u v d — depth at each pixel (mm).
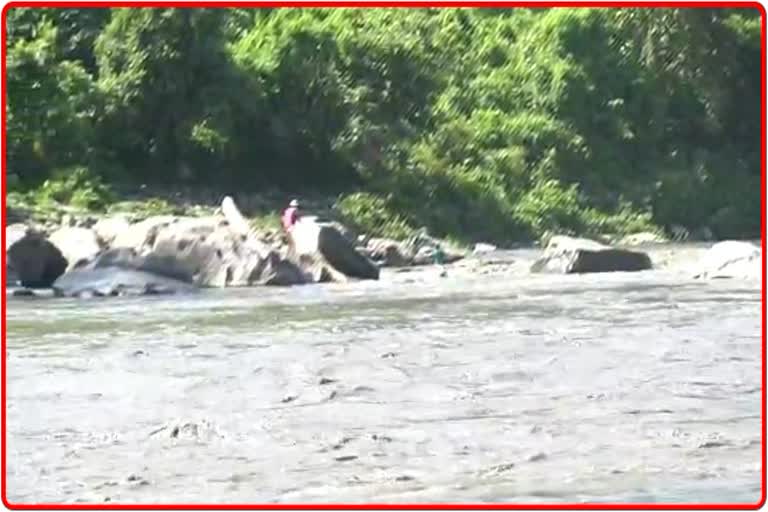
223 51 95188
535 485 21641
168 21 93062
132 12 93250
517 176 104375
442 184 99188
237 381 32156
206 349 38406
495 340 39719
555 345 38312
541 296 55750
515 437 25281
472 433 25641
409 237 92562
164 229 64562
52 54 91125
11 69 88812
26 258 62406
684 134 116312
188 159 93312
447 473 22531
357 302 53812
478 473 22500
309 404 28906
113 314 49438
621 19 118000
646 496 20828
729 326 42781
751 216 111812
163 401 29531
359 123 99688
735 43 118312
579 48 115750
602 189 108250
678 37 117688
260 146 96250
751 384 30859
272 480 22250
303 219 72750
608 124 112938
